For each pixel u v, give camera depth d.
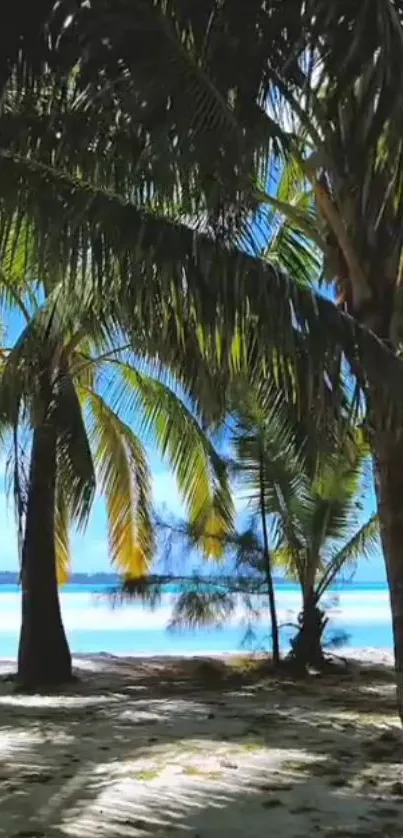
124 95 5.14
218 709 9.19
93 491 11.82
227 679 12.47
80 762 6.29
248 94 5.07
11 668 14.54
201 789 5.45
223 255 5.09
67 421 11.62
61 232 5.23
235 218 5.89
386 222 5.83
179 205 5.66
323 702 9.84
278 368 5.38
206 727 7.93
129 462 14.13
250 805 5.10
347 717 8.59
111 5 4.91
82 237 5.18
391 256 5.85
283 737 7.36
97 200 5.22
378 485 5.97
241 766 6.11
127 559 14.38
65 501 13.22
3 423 10.86
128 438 14.02
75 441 11.71
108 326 8.00
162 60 4.97
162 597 13.53
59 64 5.08
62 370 11.52
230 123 5.04
